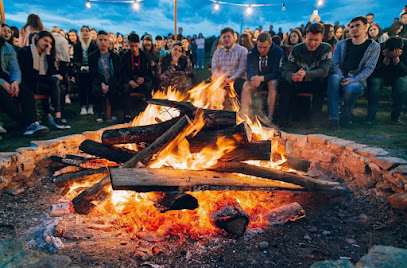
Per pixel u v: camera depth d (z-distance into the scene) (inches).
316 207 102.3
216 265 72.2
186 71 236.4
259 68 211.3
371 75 196.2
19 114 178.2
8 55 175.3
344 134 167.8
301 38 273.9
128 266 71.2
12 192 108.8
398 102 191.8
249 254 76.4
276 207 102.3
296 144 147.1
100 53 232.8
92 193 90.0
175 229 86.0
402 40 184.2
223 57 234.5
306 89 198.2
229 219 82.2
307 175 113.3
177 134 100.7
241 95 214.4
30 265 59.5
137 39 222.1
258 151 96.8
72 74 296.4
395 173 95.0
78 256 74.0
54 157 121.8
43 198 109.0
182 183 84.4
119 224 90.0
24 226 89.0
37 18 248.2
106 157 113.0
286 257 74.9
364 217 92.8
